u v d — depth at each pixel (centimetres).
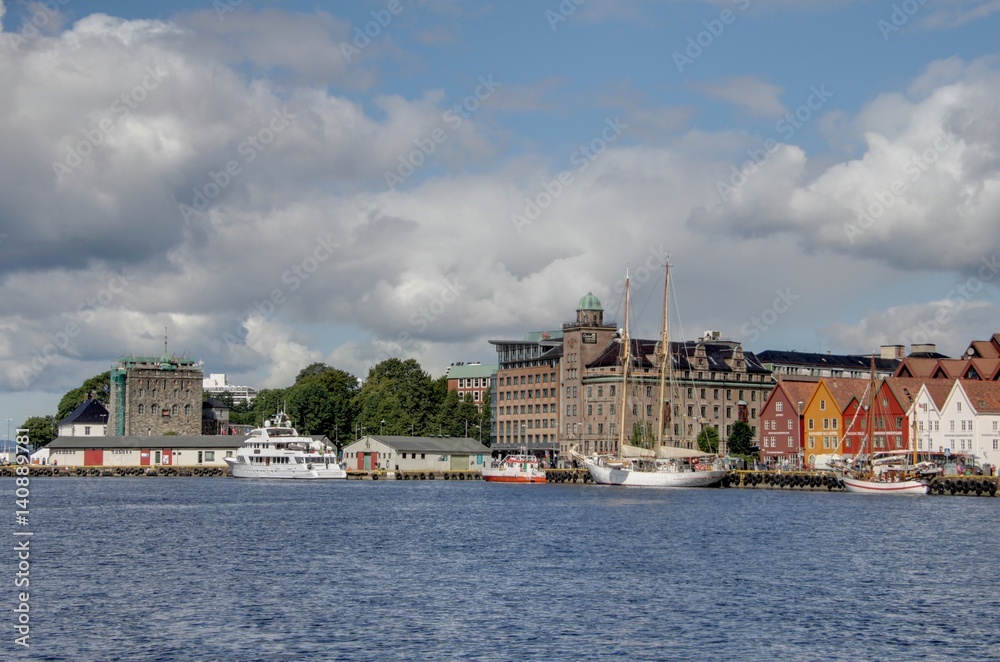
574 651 5466
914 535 10356
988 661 5325
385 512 13812
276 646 5553
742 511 13600
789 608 6500
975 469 17388
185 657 5353
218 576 7719
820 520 12088
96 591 7075
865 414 19975
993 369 19088
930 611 6425
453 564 8338
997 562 8406
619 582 7412
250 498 17125
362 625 6016
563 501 16112
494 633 5828
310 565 8300
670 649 5512
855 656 5403
